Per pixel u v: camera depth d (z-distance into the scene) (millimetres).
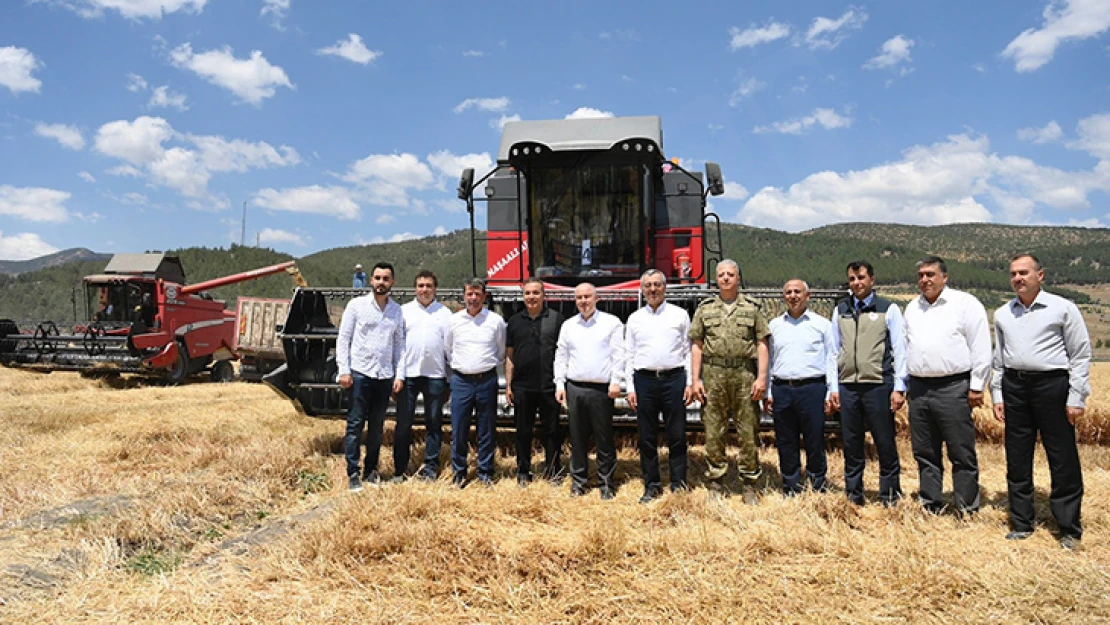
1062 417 4613
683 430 5734
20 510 5270
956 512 5254
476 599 3648
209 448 7383
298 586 3775
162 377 16844
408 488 5477
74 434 8555
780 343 5645
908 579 3766
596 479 6391
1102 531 4758
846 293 7148
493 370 6156
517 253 9867
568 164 9016
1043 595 3652
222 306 18656
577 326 5844
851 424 5441
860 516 5051
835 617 3439
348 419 6043
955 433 5156
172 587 3814
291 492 5926
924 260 5219
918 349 5207
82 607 3584
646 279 5688
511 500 5309
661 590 3721
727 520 4879
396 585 3785
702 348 5691
